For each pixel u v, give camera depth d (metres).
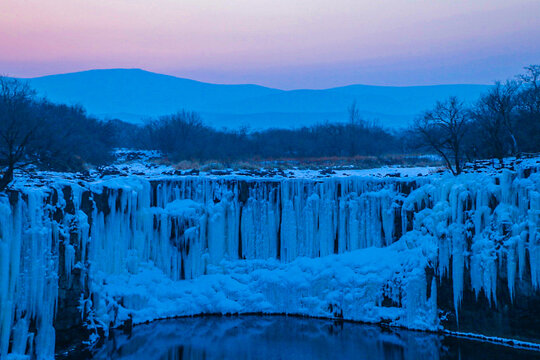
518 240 25.41
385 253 31.38
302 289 31.34
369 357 24.47
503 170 26.20
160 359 24.03
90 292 26.23
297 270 32.22
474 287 26.81
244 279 32.31
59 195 23.91
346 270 31.17
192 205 32.69
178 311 30.52
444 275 27.92
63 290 23.98
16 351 20.95
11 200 20.88
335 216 32.81
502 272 25.92
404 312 28.89
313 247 33.06
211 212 32.81
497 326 26.23
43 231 22.09
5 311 20.31
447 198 28.69
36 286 21.72
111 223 28.95
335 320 30.14
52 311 22.67
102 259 28.39
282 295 31.44
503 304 26.02
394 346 25.88
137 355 24.42
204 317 30.47
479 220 26.86
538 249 24.81
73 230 24.69
